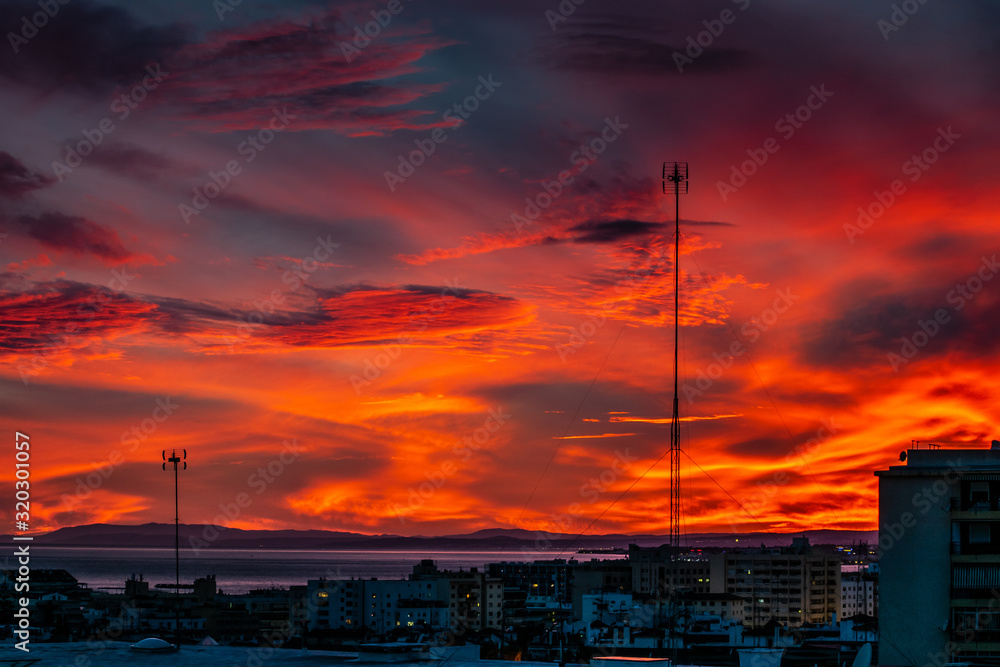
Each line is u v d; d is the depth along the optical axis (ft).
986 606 201.57
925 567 205.98
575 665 167.94
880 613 207.21
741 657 158.51
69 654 179.73
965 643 201.16
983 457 211.82
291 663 169.58
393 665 167.12
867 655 119.85
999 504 204.64
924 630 204.13
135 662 169.48
